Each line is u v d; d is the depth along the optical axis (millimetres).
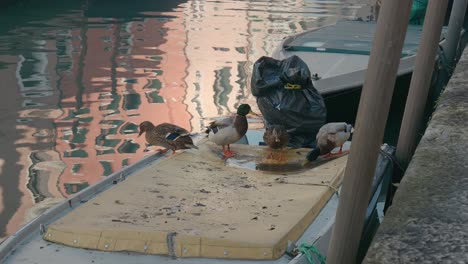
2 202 7781
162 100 12992
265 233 4594
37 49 18234
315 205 5203
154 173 5973
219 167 6328
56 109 12133
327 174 6012
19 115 11641
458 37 13891
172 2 29172
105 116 11734
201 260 4371
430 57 7609
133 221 4797
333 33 14586
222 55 17766
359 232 3697
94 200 5207
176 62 16719
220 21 24156
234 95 13516
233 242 4402
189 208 5141
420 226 3521
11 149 9781
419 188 4141
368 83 3488
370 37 13938
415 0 16625
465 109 6379
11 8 25938
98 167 9094
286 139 6891
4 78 14625
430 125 5836
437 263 3111
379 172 6930
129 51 18141
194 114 12039
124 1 28859
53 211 5047
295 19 25234
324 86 10273
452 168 4562
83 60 16812
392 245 3309
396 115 11781
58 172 8852
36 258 4387
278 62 8508
